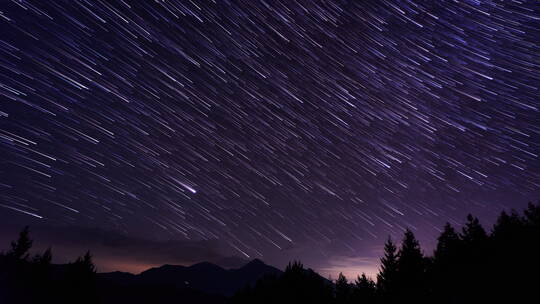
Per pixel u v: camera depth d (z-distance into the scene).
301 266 23.89
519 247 15.27
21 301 23.23
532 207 17.38
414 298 17.34
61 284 24.95
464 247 17.14
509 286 14.49
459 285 16.28
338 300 22.17
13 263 24.92
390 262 18.58
